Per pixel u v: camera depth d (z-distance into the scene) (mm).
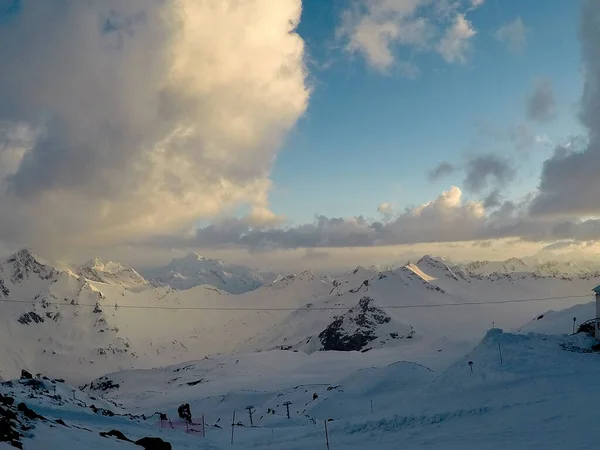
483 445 36969
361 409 78250
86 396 85375
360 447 41969
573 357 66500
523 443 35906
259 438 54000
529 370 62094
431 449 37844
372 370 113125
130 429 47344
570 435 36531
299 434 52438
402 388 94000
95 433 35094
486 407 49656
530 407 47094
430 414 50188
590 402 45625
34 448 25859
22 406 34688
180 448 38906
